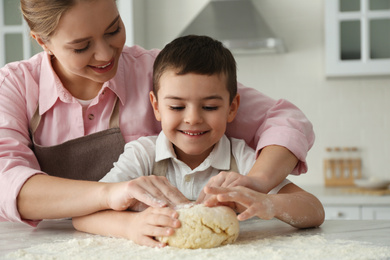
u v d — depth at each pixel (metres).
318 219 1.05
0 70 1.31
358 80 3.02
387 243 0.89
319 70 3.05
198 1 3.15
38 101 1.30
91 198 1.03
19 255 0.83
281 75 3.08
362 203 2.45
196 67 1.09
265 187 1.04
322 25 3.03
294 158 1.14
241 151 1.24
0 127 1.20
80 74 1.12
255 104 1.33
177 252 0.84
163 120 1.15
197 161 1.24
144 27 3.16
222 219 0.90
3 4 2.70
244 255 0.80
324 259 0.77
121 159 1.24
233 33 2.81
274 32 3.08
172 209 0.94
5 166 1.10
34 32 1.13
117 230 0.98
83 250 0.87
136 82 1.34
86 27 1.02
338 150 3.02
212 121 1.12
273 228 1.08
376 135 3.01
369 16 2.76
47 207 1.04
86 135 1.28
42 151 1.28
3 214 1.10
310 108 3.06
